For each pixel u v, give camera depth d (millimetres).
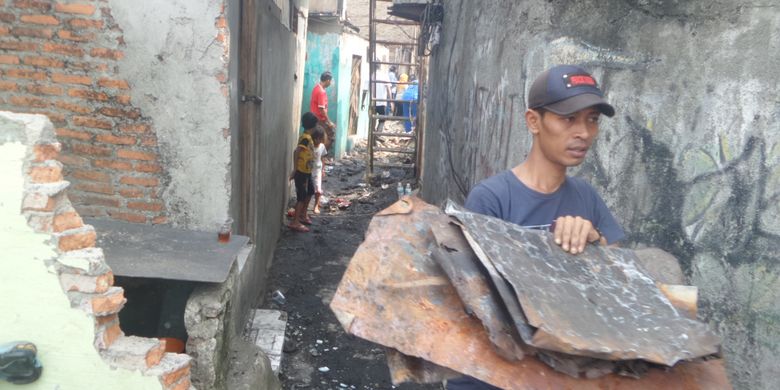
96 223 3309
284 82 7020
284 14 6820
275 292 5523
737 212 2295
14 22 3414
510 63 3633
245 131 4363
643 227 2654
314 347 4637
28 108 3525
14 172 1982
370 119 10852
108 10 3400
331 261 6688
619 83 2707
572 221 1561
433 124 7660
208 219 3672
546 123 1695
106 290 2143
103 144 3570
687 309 1423
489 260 1338
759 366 2213
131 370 2176
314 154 8234
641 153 2648
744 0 2260
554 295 1311
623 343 1221
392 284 1357
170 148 3582
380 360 4488
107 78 3488
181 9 3404
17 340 2092
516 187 1779
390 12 7836
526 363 1267
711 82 2379
